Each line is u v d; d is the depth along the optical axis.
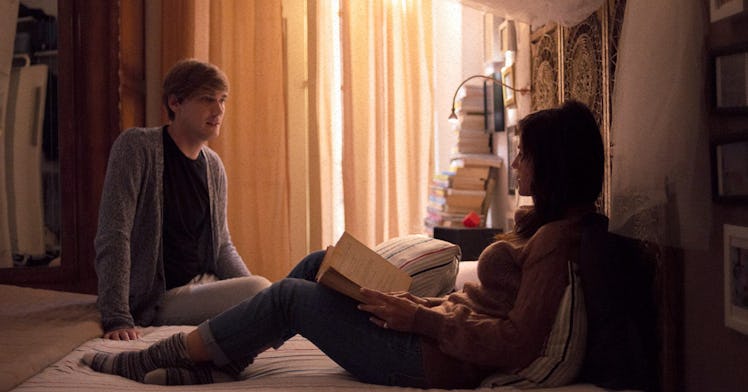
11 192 3.57
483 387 1.39
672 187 1.43
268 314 1.47
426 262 1.95
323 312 1.45
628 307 1.43
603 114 2.13
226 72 4.04
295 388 1.37
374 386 1.41
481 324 1.36
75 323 1.97
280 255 4.08
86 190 3.65
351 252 1.47
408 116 4.33
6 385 1.39
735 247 1.32
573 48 2.48
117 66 3.68
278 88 4.08
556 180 1.47
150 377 1.47
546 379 1.40
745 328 1.29
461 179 3.71
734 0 1.35
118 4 3.68
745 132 1.29
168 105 2.36
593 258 1.39
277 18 4.07
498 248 1.46
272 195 4.07
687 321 1.48
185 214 2.39
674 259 1.50
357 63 4.22
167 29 4.00
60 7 3.62
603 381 1.41
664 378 1.48
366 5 4.22
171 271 2.38
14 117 3.57
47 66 3.62
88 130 3.65
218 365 1.49
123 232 2.13
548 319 1.36
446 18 4.58
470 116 3.97
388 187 4.27
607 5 2.12
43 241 3.59
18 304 2.30
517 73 3.32
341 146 4.33
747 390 1.30
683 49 1.42
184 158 2.38
